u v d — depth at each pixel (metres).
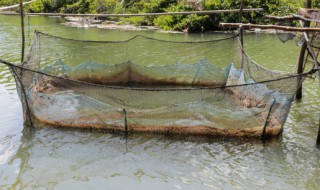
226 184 7.12
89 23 27.56
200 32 24.59
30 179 7.35
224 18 24.98
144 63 15.62
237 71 11.48
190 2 25.48
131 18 27.34
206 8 24.92
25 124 9.59
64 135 9.14
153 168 7.71
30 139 8.94
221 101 8.95
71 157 8.16
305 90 12.34
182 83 12.95
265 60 16.48
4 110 10.50
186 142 8.77
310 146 8.54
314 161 7.88
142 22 26.83
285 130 9.38
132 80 13.13
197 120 8.81
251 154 8.20
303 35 10.62
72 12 31.53
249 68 10.92
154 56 16.69
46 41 13.20
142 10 27.97
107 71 12.97
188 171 7.59
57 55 13.58
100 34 23.48
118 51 14.24
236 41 12.01
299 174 7.42
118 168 7.72
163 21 25.52
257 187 7.00
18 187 7.09
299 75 8.09
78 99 9.09
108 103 9.33
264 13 25.22
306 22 10.72
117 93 9.23
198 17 24.34
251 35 22.53
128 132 9.17
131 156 8.18
